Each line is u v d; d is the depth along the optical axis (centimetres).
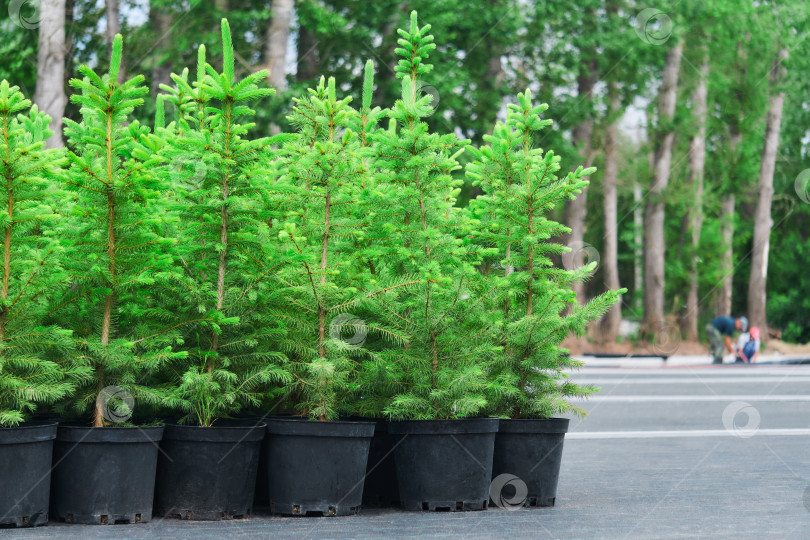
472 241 516
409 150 468
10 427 396
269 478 442
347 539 380
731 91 2622
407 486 459
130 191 410
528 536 397
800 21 2592
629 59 2297
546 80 2306
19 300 405
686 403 1213
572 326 481
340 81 1811
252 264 447
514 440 481
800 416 1075
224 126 430
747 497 518
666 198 2562
